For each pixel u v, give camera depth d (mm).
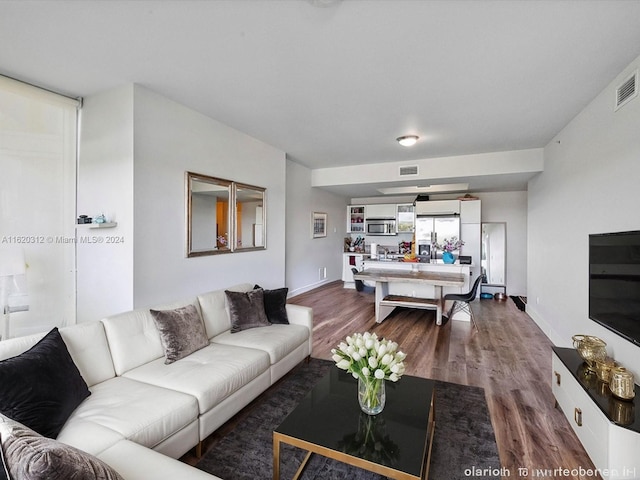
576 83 2775
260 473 1843
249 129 4211
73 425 1549
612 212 2639
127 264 2984
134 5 1902
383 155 5543
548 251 4449
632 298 2188
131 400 1790
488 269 7375
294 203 6582
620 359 2410
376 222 8898
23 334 2979
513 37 2166
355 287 7715
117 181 3041
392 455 1460
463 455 1992
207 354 2459
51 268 3158
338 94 3111
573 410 2174
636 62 2344
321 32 2143
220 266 4012
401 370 1694
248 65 2598
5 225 2887
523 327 4789
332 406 1872
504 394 2742
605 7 1857
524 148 4934
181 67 2645
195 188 3617
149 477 1238
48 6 1910
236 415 2400
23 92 2881
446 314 5316
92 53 2443
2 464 901
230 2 1868
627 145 2426
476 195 7707
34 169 3041
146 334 2385
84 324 2094
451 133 4238
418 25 2055
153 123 3129
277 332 3002
